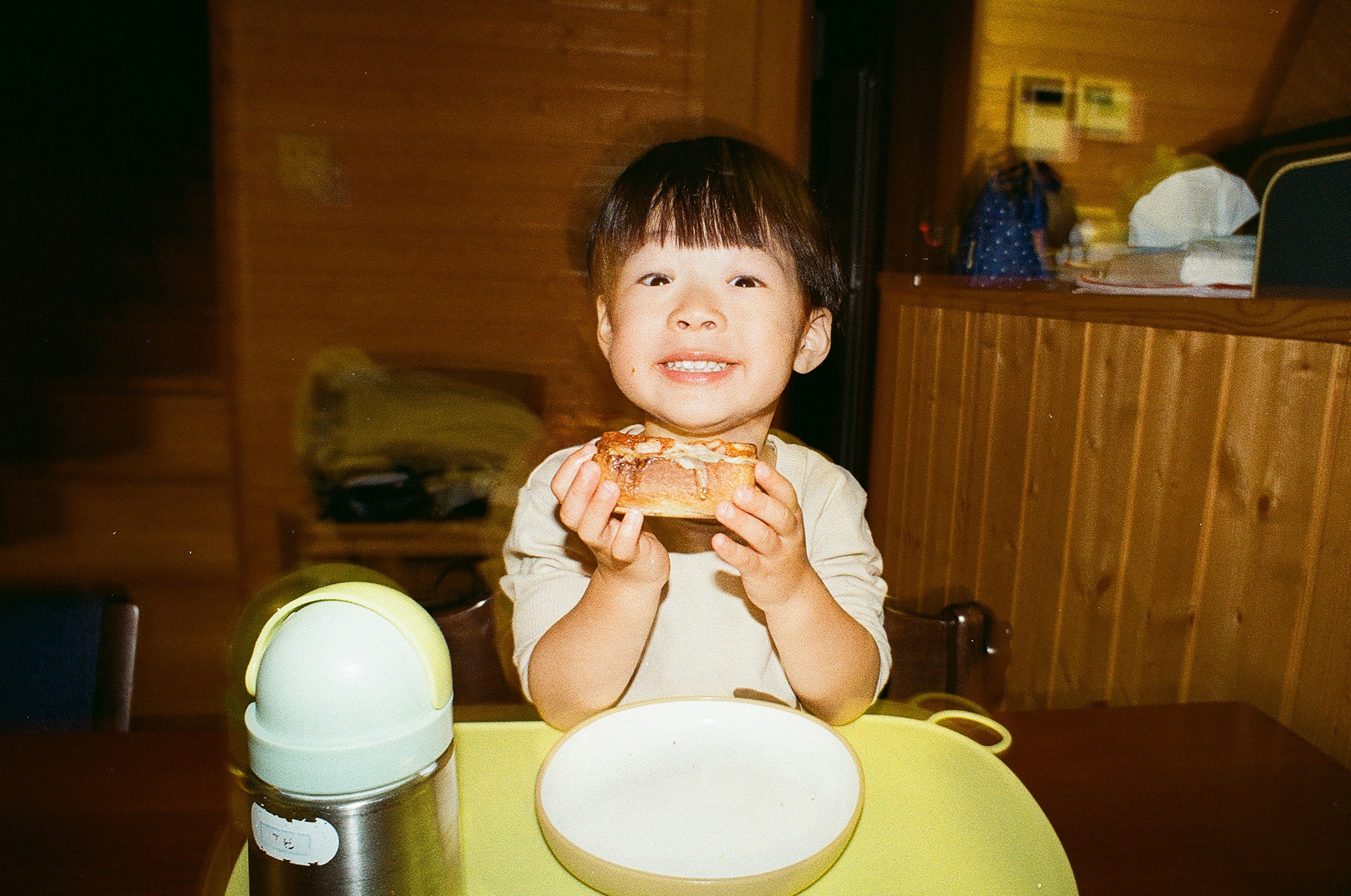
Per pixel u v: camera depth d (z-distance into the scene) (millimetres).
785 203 903
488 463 2750
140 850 627
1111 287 1594
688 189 860
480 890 562
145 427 2967
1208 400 1289
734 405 863
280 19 2895
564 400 3215
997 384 1934
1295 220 1159
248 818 485
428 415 2826
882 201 3295
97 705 943
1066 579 1664
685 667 985
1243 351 1223
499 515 2656
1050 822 679
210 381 2990
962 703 932
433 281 3117
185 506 2990
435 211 3072
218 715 2379
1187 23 2791
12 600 969
